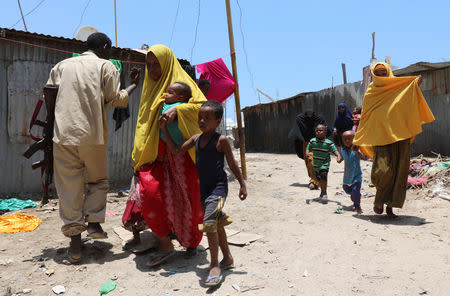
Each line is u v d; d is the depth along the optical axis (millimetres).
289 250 3779
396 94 4879
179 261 3562
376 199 5039
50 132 3703
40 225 4914
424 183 6641
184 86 3582
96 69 3588
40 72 7070
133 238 4047
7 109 6781
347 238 4105
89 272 3332
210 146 3139
